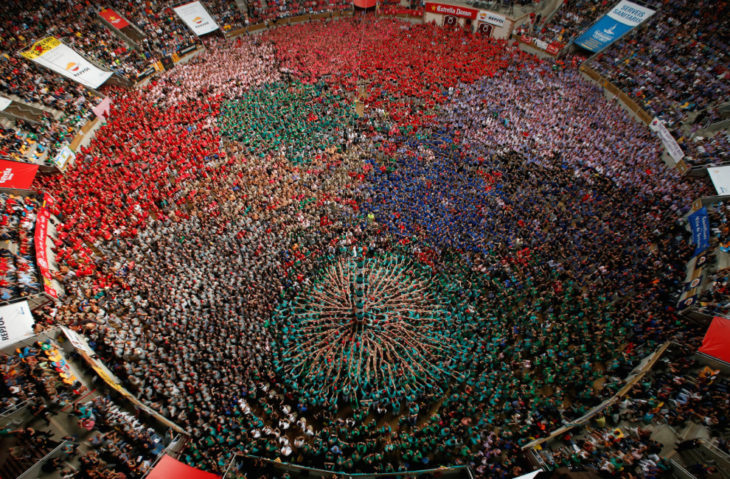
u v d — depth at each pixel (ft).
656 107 164.55
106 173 146.00
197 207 139.03
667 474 76.48
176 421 87.10
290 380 94.53
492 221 128.67
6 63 176.35
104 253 121.19
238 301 107.96
